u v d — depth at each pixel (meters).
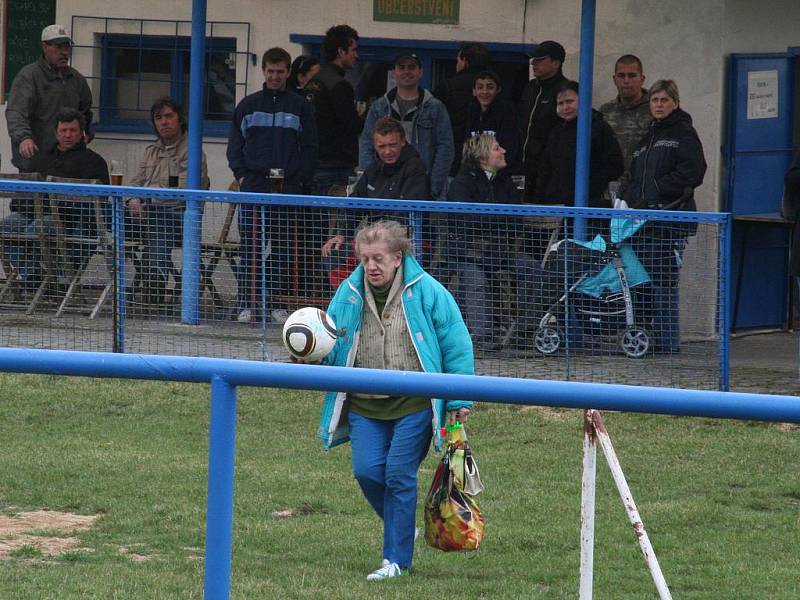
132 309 38.84
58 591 21.73
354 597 21.75
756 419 12.82
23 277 39.59
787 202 37.53
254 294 38.00
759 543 25.91
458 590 22.42
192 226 38.09
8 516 27.19
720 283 36.06
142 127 51.81
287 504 28.41
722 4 45.88
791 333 48.28
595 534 26.34
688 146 40.97
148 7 51.09
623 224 36.12
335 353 23.56
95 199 38.53
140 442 33.56
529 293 36.72
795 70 47.84
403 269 23.47
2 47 51.75
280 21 50.12
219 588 14.39
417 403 23.09
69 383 39.28
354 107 47.31
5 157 52.31
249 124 44.88
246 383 13.98
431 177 43.75
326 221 37.12
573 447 33.34
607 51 47.06
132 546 25.16
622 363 36.81
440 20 49.03
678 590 22.89
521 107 44.84
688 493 29.56
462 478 22.88
